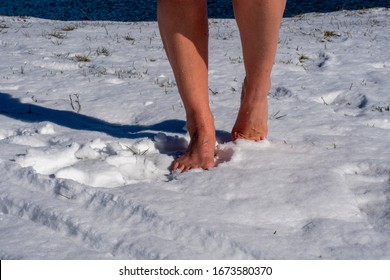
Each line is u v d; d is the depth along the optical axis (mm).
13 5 14430
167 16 2330
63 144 2523
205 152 2342
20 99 3244
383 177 2283
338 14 7988
